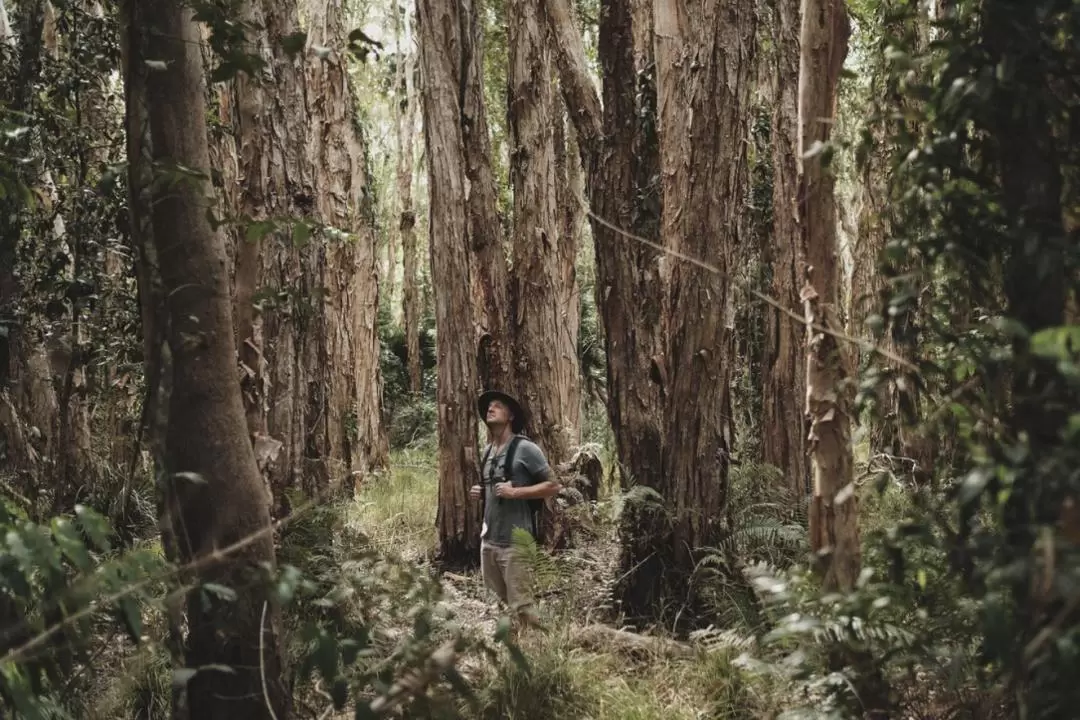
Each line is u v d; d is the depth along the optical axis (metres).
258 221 2.86
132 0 2.66
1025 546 1.83
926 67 2.37
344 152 12.03
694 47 5.29
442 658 2.45
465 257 8.11
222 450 2.75
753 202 9.27
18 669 2.10
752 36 5.38
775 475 7.27
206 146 2.85
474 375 8.05
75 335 5.15
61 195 5.09
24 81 4.89
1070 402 1.97
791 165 8.26
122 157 5.96
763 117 9.34
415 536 8.84
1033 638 1.80
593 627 4.79
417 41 8.28
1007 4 2.08
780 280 8.30
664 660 4.34
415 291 17.88
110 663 3.67
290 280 5.75
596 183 6.06
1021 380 2.10
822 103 3.32
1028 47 2.05
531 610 4.64
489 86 16.56
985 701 2.31
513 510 5.50
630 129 6.00
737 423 9.18
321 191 11.96
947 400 2.28
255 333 4.88
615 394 5.83
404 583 3.34
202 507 2.72
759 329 9.29
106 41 5.35
